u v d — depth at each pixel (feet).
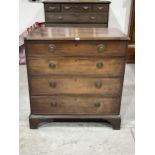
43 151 5.95
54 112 6.73
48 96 6.52
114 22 13.47
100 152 5.94
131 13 12.25
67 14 11.25
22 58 12.55
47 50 5.93
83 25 11.47
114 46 5.91
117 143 6.28
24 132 6.70
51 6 11.07
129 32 12.55
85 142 6.31
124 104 8.27
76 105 6.64
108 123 7.18
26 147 6.08
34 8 12.92
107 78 6.29
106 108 6.66
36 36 5.98
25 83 9.96
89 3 11.00
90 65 6.12
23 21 13.14
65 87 6.40
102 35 6.16
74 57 6.02
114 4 13.07
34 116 6.73
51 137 6.49
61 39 5.79
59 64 6.11
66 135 6.59
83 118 6.76
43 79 6.30
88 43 5.86
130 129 6.88
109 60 6.07
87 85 6.37
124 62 6.10
